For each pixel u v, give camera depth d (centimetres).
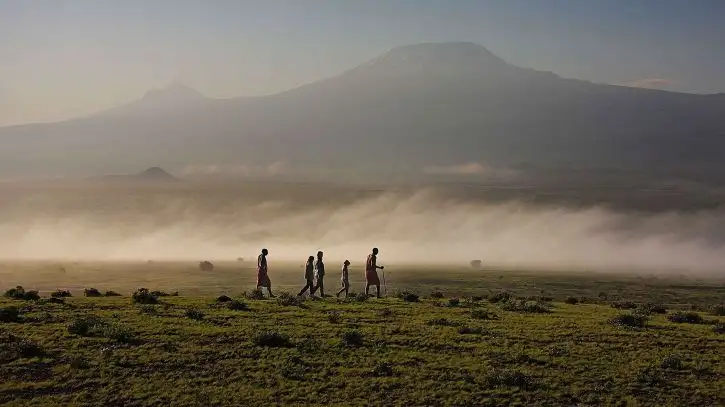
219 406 1933
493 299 4088
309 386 2075
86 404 1903
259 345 2389
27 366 2098
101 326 2478
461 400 2020
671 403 2059
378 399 2009
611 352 2488
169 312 2836
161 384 2045
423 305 3450
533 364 2322
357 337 2475
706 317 3553
